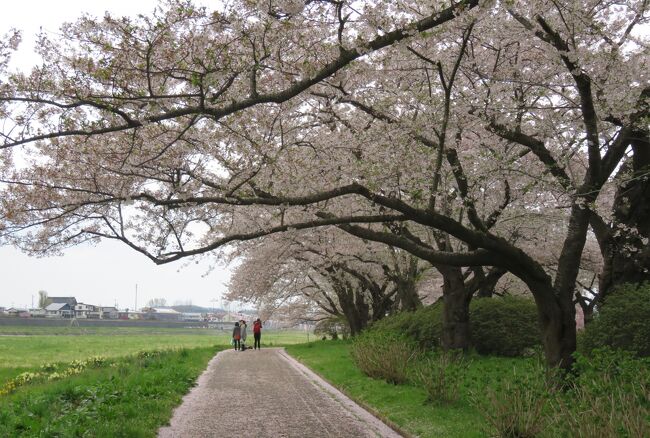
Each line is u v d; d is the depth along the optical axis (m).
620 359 7.74
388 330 17.11
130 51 7.28
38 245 10.83
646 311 10.04
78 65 7.39
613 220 11.78
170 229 10.84
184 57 7.34
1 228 10.11
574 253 9.59
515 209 12.95
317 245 20.61
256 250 22.59
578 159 14.64
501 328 16.19
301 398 10.88
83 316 103.00
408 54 9.91
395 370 11.28
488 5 7.32
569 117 11.30
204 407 9.77
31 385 13.55
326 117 11.61
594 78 10.08
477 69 11.02
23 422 7.36
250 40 7.27
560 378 8.12
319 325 35.53
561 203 11.64
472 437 6.93
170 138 10.16
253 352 25.97
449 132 10.15
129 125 6.95
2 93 7.02
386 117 10.58
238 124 10.00
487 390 7.67
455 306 15.20
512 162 10.37
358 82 10.77
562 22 9.55
